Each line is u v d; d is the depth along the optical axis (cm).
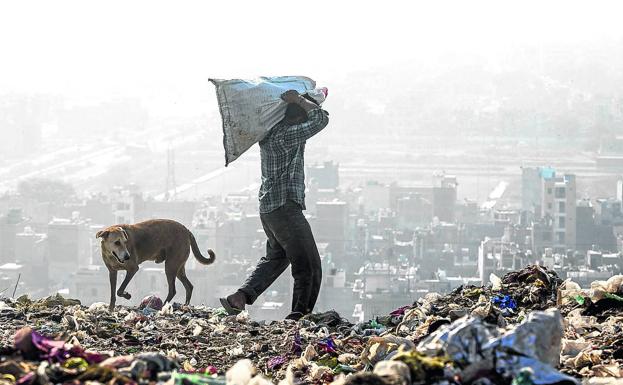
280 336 1043
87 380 608
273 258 1284
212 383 625
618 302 1062
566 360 836
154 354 652
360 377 593
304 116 1238
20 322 1062
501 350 613
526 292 1148
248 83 1238
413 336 938
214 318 1155
